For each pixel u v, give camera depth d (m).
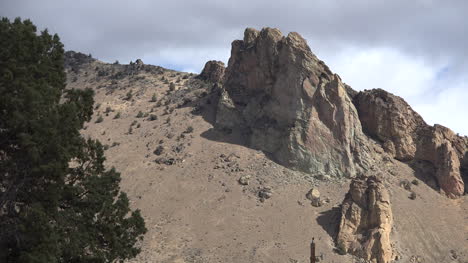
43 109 33.69
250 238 84.75
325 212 92.38
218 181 100.56
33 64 36.06
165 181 101.88
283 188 98.81
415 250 87.25
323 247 83.00
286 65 113.56
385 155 111.44
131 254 38.78
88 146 38.75
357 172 104.31
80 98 40.34
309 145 105.81
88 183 36.53
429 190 105.81
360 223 86.00
